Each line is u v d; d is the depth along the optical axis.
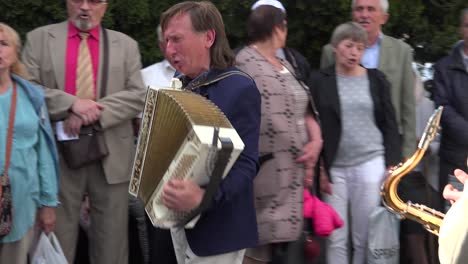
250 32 4.62
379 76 5.16
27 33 5.34
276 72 4.50
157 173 3.27
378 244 5.09
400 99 5.42
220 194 3.28
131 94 4.92
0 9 5.59
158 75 5.45
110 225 4.96
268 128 4.39
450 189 2.65
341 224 4.81
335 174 5.12
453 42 6.25
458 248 2.24
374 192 5.09
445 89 5.42
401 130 5.39
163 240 4.97
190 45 3.43
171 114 3.17
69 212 4.89
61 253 4.63
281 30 4.59
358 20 5.43
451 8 6.31
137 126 5.25
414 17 6.23
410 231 5.40
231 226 3.41
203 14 3.44
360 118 5.08
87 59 4.88
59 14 5.63
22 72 4.58
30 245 4.61
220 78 3.42
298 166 4.49
